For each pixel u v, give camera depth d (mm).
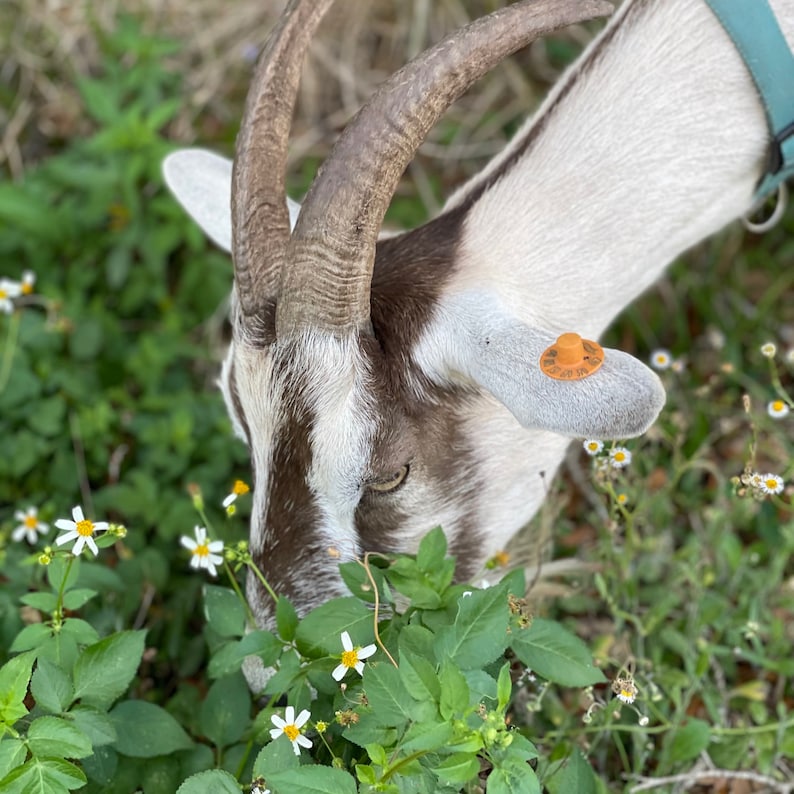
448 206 1024
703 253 1411
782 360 1330
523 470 1017
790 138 1055
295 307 908
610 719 1007
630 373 884
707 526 1209
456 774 828
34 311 1326
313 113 1577
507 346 920
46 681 893
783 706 1067
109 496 1195
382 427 936
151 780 948
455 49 884
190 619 1144
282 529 955
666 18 1039
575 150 1022
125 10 1600
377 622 916
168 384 1323
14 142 1514
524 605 922
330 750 890
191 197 1067
